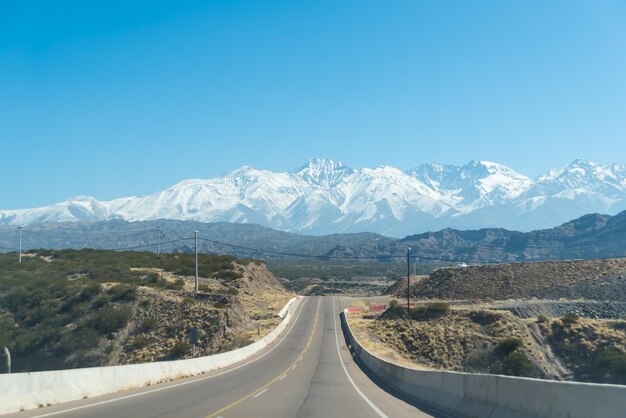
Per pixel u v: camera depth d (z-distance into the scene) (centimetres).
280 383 3269
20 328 6506
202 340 6581
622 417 1027
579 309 8594
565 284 9931
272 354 5944
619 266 10062
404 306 8650
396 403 2375
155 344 6481
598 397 1107
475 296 10538
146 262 11019
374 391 2914
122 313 6762
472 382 1869
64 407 2083
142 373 3161
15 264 9200
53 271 8838
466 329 7212
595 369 5912
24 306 6919
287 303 10856
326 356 5709
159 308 7094
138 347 6375
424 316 8012
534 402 1373
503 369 6075
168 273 10238
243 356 5522
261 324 8281
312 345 6806
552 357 6419
